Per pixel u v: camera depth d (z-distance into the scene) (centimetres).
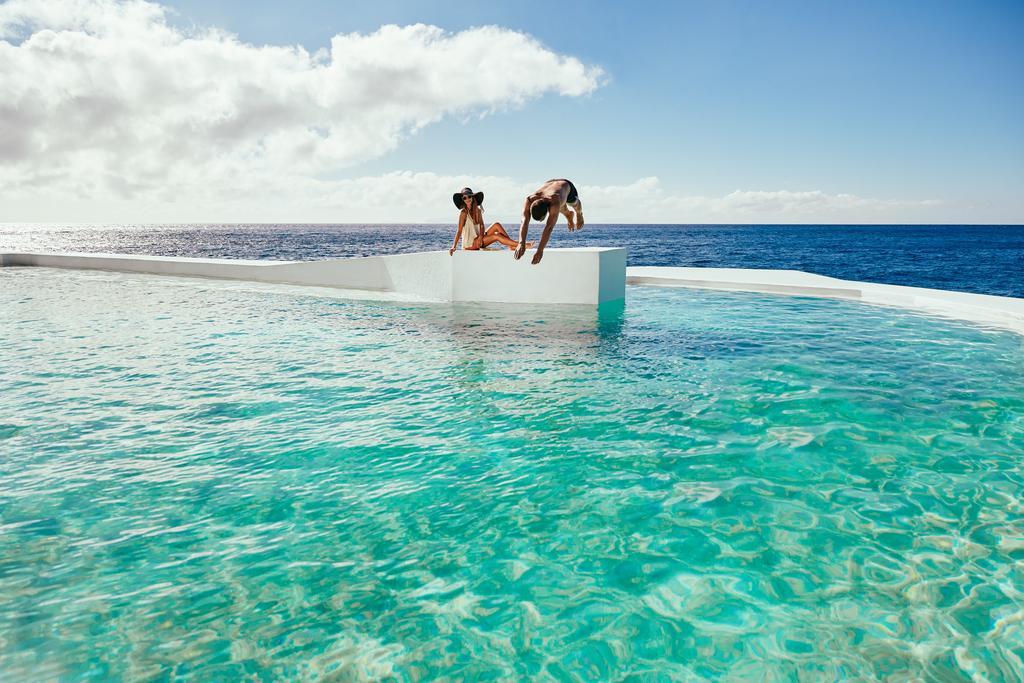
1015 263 4734
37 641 182
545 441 347
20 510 266
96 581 213
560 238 9706
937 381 470
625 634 185
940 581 212
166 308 858
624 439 351
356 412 399
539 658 175
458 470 307
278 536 244
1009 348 584
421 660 174
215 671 170
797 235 13050
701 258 5009
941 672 168
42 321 741
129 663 173
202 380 477
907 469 308
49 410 403
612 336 651
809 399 425
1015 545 235
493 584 212
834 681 165
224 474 303
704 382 469
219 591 208
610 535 244
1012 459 321
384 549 234
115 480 296
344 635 185
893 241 9356
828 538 241
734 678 166
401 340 633
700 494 280
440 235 12912
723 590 207
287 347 599
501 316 787
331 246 6812
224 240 9562
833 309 826
